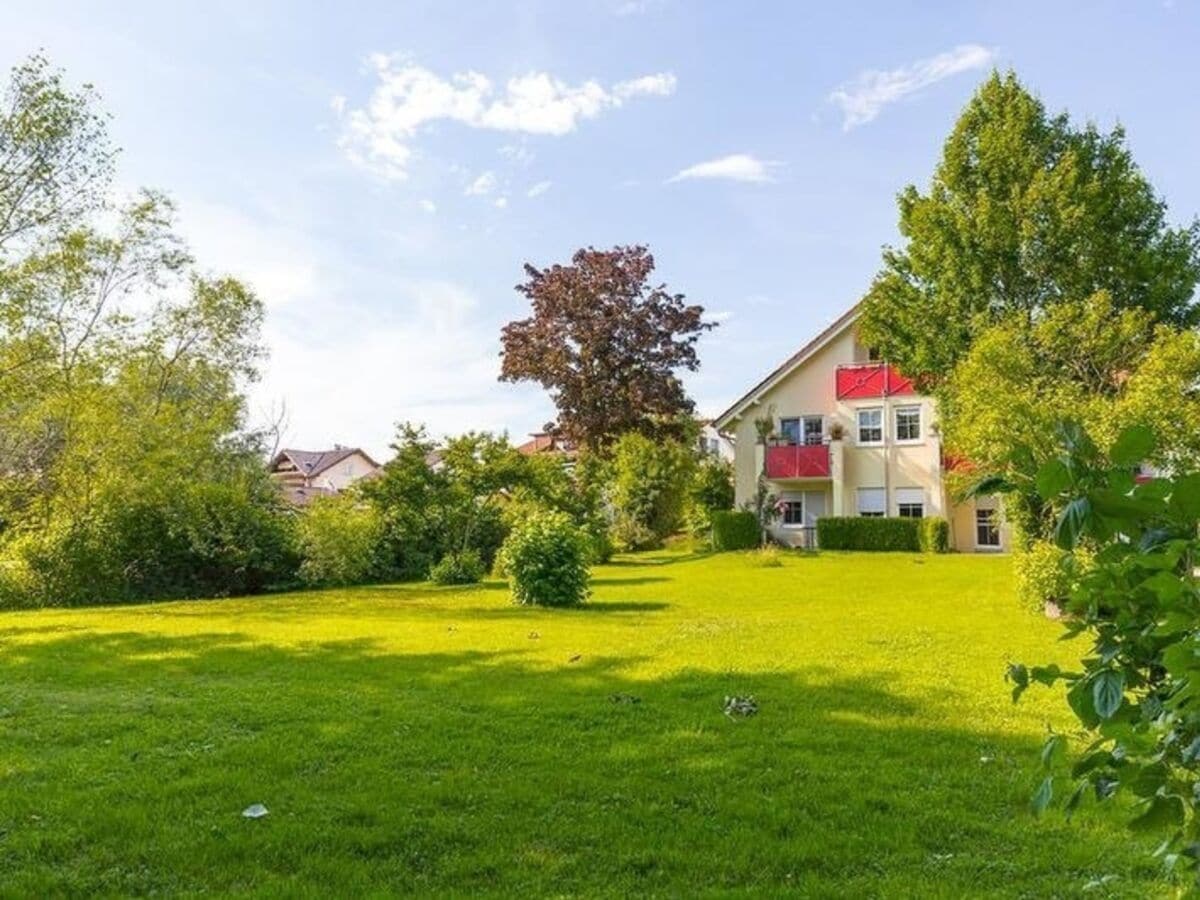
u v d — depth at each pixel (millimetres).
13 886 3736
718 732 6199
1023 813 4547
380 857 4090
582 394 35781
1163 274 21688
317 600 17812
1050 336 15258
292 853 4098
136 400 21781
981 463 12484
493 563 24031
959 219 23344
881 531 30094
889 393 32344
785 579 19750
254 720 6613
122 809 4652
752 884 3758
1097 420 11305
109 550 19766
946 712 6770
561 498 26734
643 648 9977
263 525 21906
